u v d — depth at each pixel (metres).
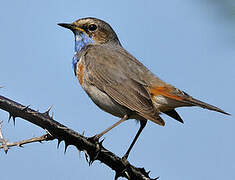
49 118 6.28
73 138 6.61
